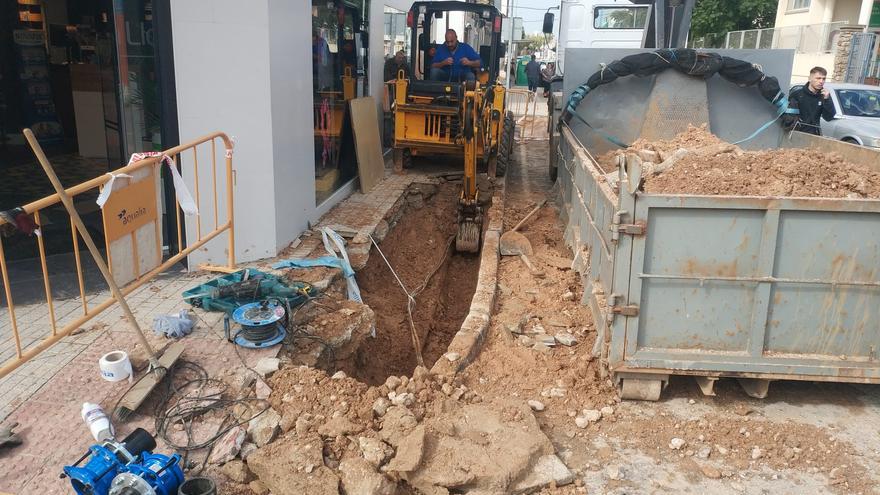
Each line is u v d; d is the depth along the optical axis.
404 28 13.95
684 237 4.18
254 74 6.17
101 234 6.98
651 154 5.88
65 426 3.90
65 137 10.86
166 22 5.80
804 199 4.03
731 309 4.30
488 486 3.56
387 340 6.56
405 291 7.76
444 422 3.97
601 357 4.71
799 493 3.71
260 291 5.38
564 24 18.95
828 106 9.67
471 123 8.22
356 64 10.36
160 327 4.95
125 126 6.31
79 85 9.59
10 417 3.96
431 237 9.54
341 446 3.79
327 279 6.15
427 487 3.53
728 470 3.89
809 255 4.18
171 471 3.26
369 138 10.34
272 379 4.44
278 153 6.62
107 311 5.37
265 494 3.52
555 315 5.86
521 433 3.95
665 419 4.37
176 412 4.09
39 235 3.78
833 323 4.29
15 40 10.05
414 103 10.93
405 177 11.18
